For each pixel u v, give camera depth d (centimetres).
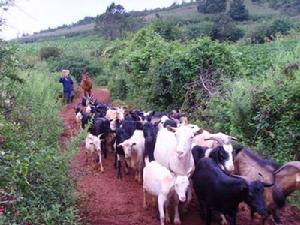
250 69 1727
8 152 661
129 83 2295
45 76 2419
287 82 1170
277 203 814
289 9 7244
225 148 891
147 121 1256
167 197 856
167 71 1742
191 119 1510
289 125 1108
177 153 872
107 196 1037
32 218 641
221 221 870
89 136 1279
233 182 763
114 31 6153
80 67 3822
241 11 6688
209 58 1655
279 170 830
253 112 1208
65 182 820
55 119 1436
